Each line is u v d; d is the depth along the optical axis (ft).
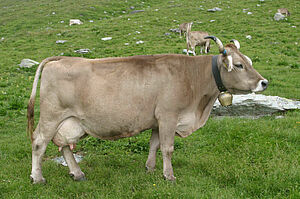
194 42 57.98
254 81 14.83
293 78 41.04
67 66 15.24
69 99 15.12
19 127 27.78
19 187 15.35
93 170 17.78
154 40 70.13
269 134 20.25
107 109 15.03
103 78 15.03
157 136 17.34
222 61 14.93
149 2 130.41
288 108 26.94
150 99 15.17
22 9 124.57
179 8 104.78
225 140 20.34
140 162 18.88
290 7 95.04
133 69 15.19
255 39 67.31
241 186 14.60
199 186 14.87
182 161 18.45
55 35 81.71
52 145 22.40
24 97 38.52
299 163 16.11
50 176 16.90
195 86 15.75
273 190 14.11
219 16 89.86
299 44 62.44
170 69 15.31
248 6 99.35
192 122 16.01
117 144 22.09
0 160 19.43
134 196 14.16
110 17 109.70
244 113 27.37
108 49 63.77
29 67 54.90
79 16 106.93
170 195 13.61
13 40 79.77
